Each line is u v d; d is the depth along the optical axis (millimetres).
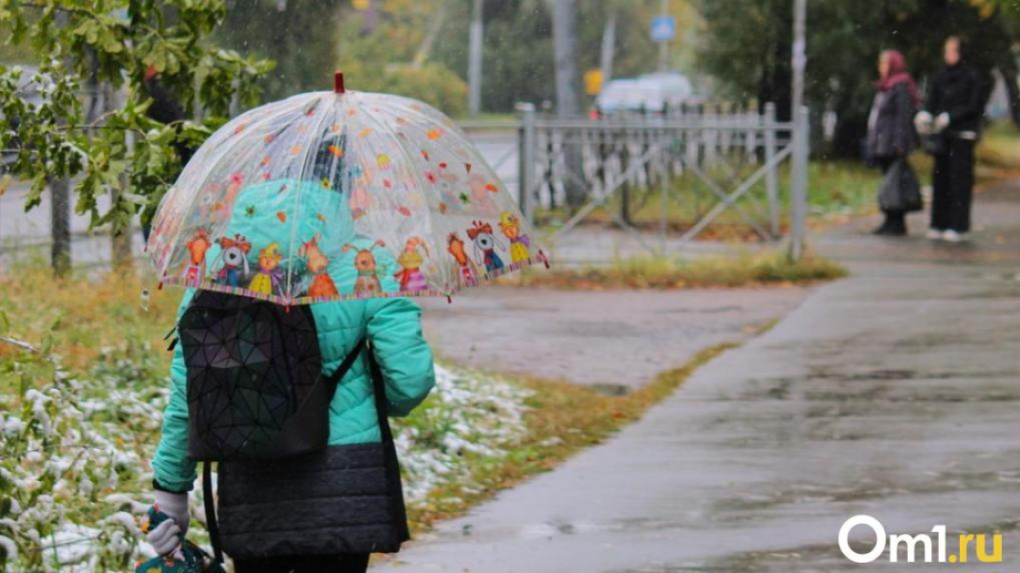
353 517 10445
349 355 10562
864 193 64938
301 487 10445
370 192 10633
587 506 18609
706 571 15719
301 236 10305
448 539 17312
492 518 18219
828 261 41125
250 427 10227
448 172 11117
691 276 39594
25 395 13141
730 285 39094
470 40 144250
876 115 48812
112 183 14773
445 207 10953
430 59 128625
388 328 10531
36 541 12594
